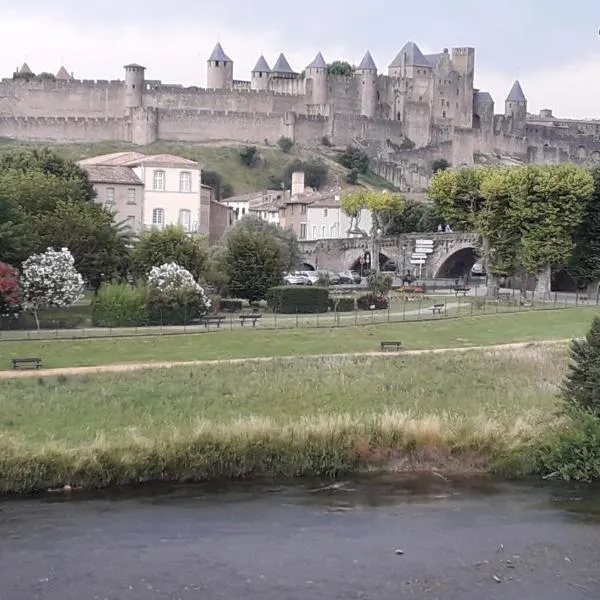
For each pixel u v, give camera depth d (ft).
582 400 138.51
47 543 98.07
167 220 408.46
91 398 154.51
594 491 119.85
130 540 99.45
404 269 430.61
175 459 121.29
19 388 161.48
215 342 217.15
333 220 513.04
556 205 324.19
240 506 111.34
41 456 116.98
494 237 337.72
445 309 272.10
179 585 89.10
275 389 163.22
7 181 284.82
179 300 248.32
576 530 105.19
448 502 114.42
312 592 88.33
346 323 249.34
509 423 136.26
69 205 275.39
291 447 126.00
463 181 364.17
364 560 95.66
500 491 119.34
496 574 93.15
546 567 95.09
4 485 114.62
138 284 266.36
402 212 499.92
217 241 412.36
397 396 159.63
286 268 360.48
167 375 175.42
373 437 130.00
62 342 209.87
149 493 115.75
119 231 319.47
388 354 204.64
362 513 109.81
